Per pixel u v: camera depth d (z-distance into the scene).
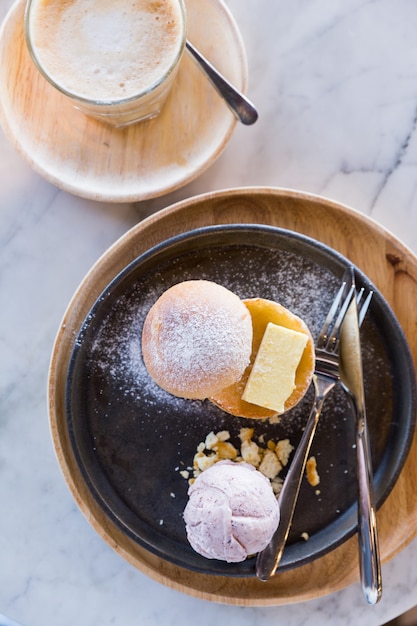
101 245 0.60
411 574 0.58
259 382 0.53
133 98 0.54
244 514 0.52
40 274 0.60
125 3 0.55
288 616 0.59
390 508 0.56
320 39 0.59
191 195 0.60
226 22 0.56
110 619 0.59
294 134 0.59
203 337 0.51
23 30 0.57
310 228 0.56
